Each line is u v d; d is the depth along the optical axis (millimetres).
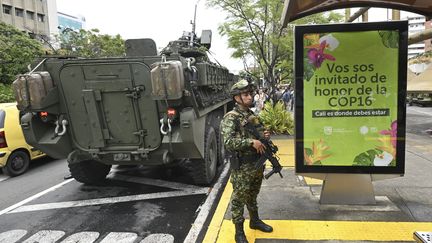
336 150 4691
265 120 11414
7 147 8336
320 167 4738
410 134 12062
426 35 9109
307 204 4930
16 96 5562
